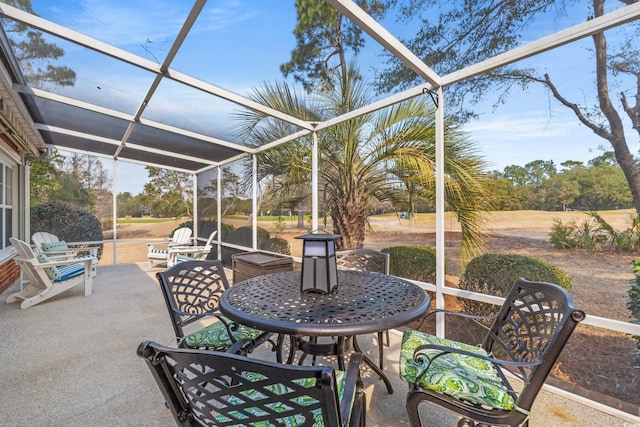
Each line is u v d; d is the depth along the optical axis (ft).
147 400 6.73
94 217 23.39
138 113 12.78
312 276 6.20
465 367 5.25
